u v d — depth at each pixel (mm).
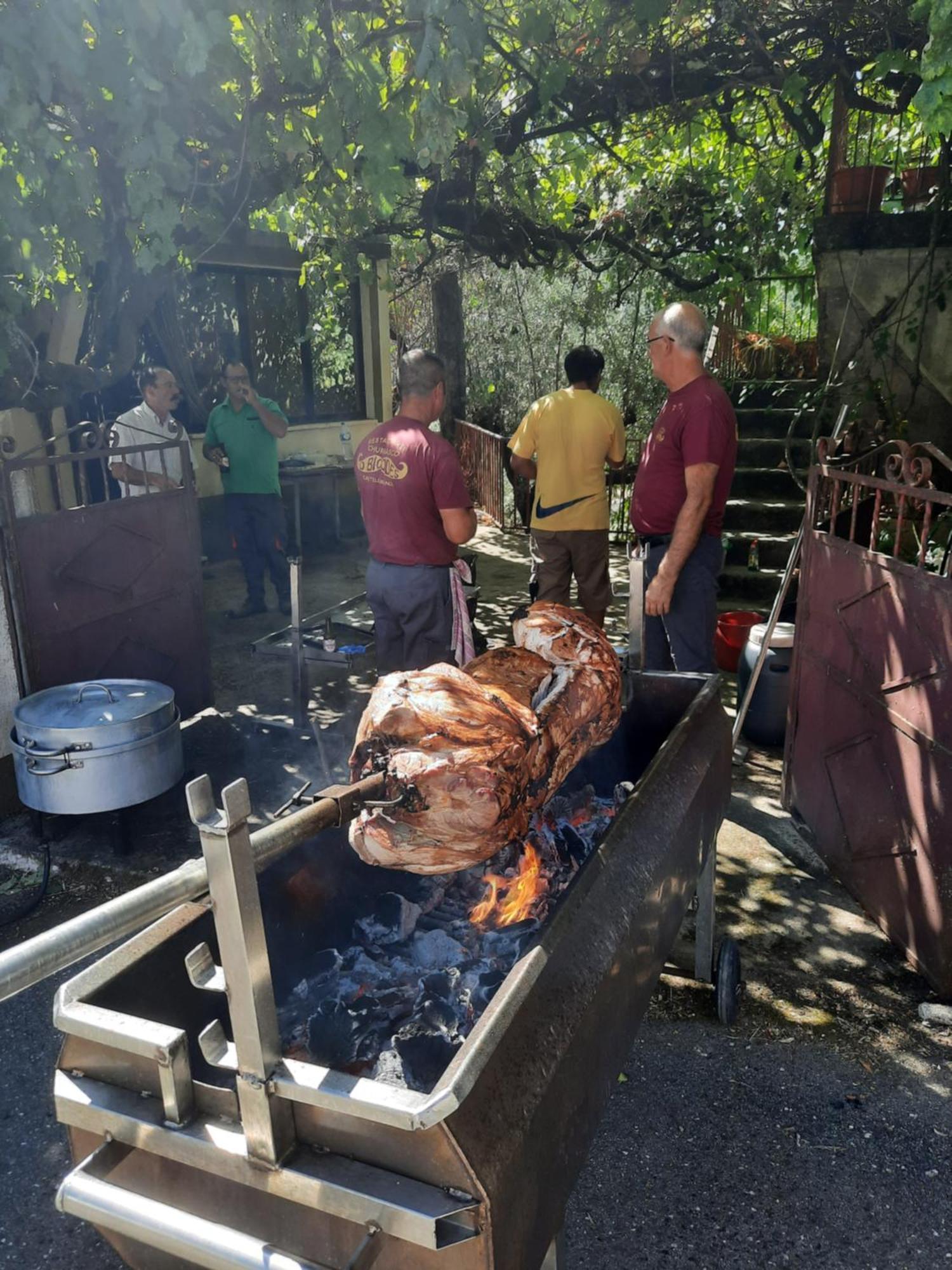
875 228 6559
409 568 4289
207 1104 1360
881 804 3531
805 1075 2814
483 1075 1305
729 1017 3020
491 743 2010
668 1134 2588
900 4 4918
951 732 3031
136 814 4457
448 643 4395
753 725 5332
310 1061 1924
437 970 2256
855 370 6832
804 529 4281
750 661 5305
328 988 2146
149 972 1551
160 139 3609
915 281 6535
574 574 5801
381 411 11625
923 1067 2848
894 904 3439
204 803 1166
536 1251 1397
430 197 6484
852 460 4188
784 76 5355
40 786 3844
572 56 5070
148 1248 1533
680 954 3262
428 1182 1227
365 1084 1230
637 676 3146
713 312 9547
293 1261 1253
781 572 7586
